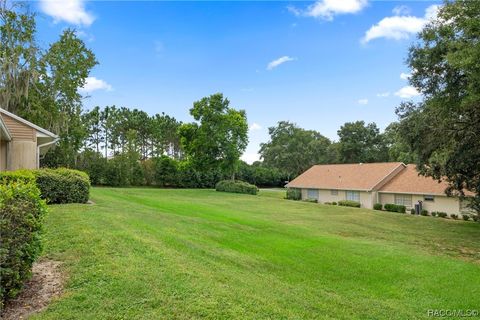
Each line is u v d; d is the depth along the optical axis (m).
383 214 23.19
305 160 58.28
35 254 4.02
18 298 3.87
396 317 5.40
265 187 56.47
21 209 3.76
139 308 3.75
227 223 12.96
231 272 5.93
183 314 3.71
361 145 54.81
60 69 26.25
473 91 11.66
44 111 24.73
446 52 12.97
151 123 56.38
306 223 16.84
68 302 3.79
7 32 22.64
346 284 7.18
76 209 9.52
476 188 16.98
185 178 44.69
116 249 5.69
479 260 10.66
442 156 16.41
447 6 12.78
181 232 9.44
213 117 41.00
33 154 14.05
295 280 6.99
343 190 32.91
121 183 40.03
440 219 21.78
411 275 8.02
